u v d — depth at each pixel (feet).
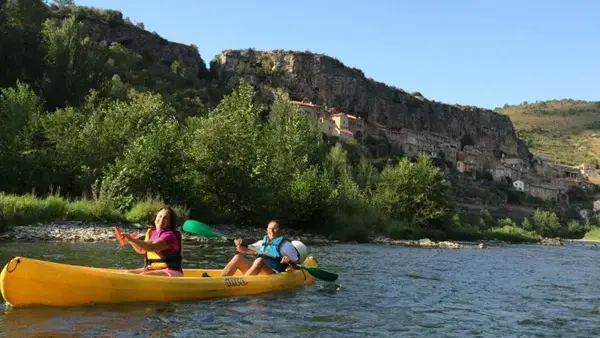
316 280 37.29
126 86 241.14
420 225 161.17
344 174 164.66
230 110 113.19
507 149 602.85
